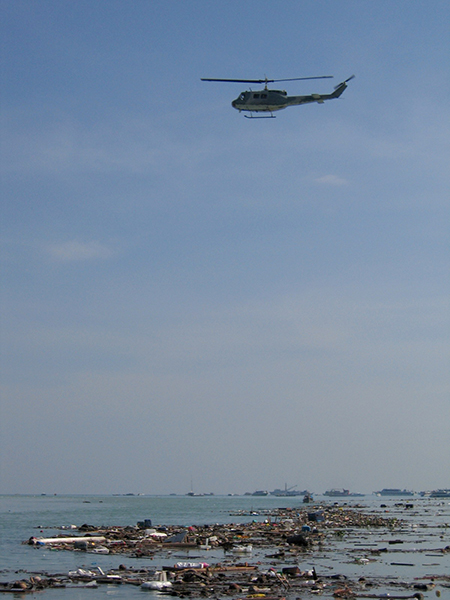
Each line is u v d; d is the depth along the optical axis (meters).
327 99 73.94
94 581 35.09
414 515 119.44
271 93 70.88
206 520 103.12
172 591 31.91
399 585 33.50
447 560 45.19
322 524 86.06
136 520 105.88
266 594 31.11
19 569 40.72
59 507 193.25
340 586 33.12
